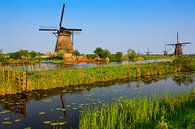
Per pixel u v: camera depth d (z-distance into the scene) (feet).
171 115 39.27
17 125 42.98
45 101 62.13
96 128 34.94
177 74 130.72
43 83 80.28
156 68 132.05
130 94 72.49
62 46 183.73
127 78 113.60
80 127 35.76
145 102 42.88
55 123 42.98
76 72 97.09
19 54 212.23
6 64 162.81
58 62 177.58
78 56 226.99
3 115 49.60
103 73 105.91
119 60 246.06
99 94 72.33
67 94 72.18
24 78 75.15
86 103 59.47
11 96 68.69
